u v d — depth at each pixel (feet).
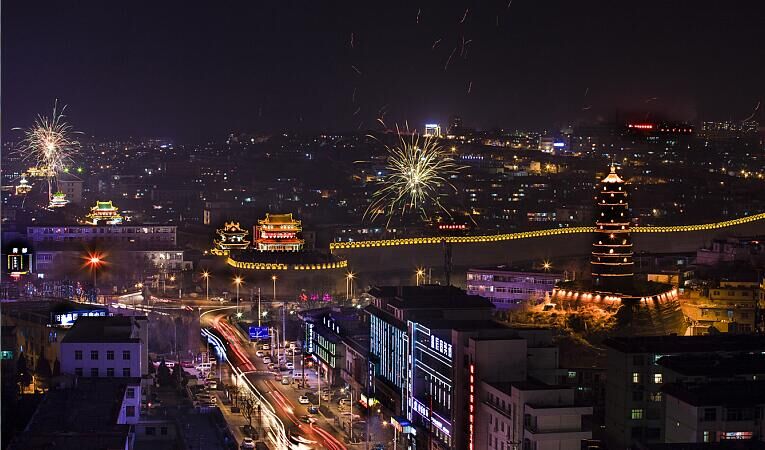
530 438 643.04
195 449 594.65
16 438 546.67
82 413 611.88
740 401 648.38
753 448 570.46
